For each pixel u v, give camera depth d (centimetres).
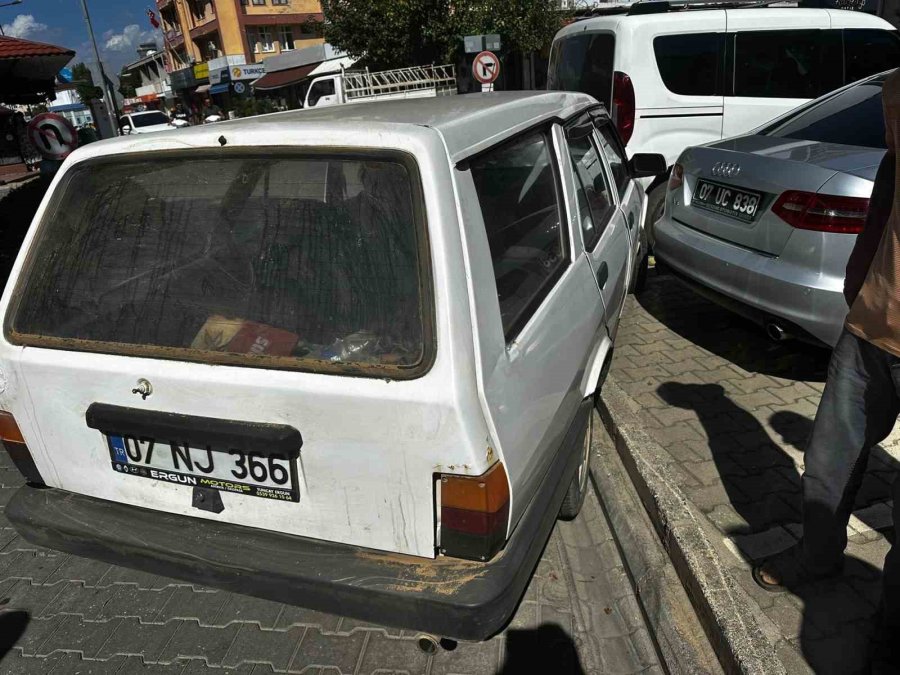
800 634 215
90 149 205
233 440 179
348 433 170
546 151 260
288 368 173
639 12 696
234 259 186
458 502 167
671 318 486
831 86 611
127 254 197
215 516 194
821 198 316
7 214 900
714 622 209
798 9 608
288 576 179
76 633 247
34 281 204
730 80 598
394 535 177
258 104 3131
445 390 161
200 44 4756
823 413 207
